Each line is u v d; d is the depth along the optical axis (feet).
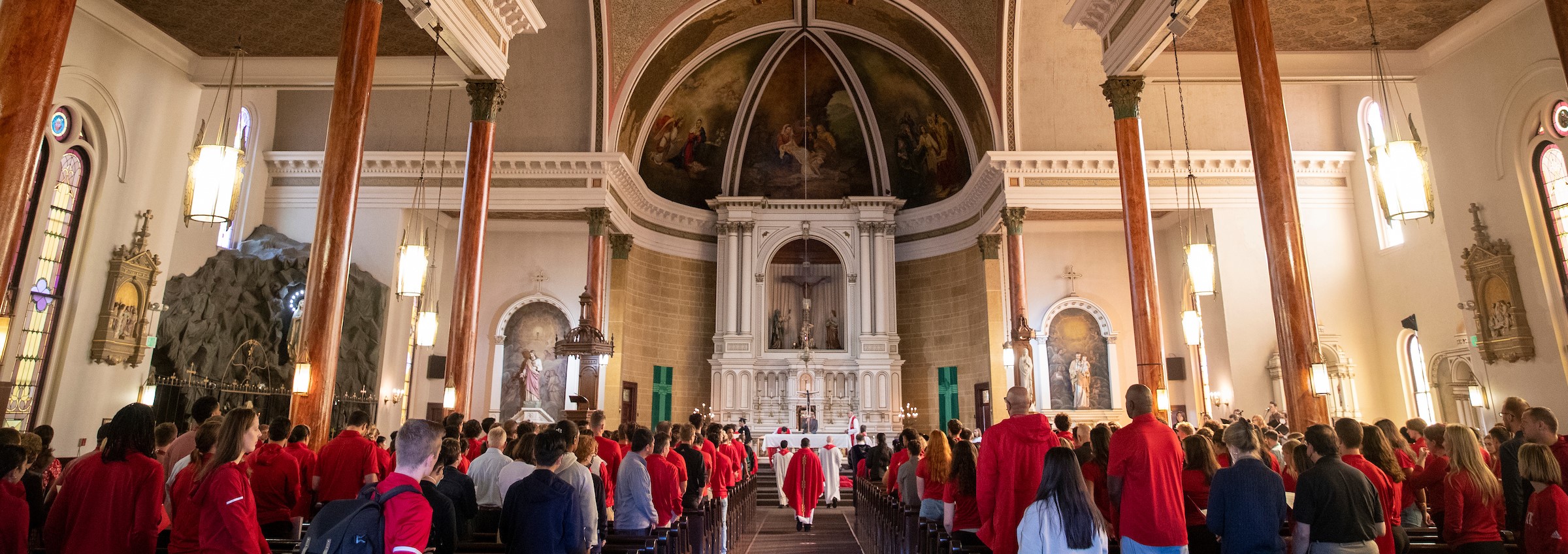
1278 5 38.75
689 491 28.84
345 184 31.09
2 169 19.60
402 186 70.49
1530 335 38.01
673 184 86.02
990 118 68.59
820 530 45.91
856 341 84.28
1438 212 58.44
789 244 89.71
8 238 19.62
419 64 43.11
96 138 36.27
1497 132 39.32
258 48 41.06
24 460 14.70
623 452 30.76
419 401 74.95
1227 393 65.98
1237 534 15.06
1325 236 67.00
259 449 20.97
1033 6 63.57
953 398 80.33
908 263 86.38
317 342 29.96
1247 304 66.03
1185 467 20.15
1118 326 77.51
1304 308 29.86
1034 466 17.83
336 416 62.34
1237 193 67.51
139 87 38.24
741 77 83.41
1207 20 39.75
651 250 82.84
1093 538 13.38
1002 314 73.00
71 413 35.58
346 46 32.12
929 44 72.49
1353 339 65.00
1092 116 66.74
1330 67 43.52
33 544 18.16
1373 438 18.63
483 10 39.09
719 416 81.76
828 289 89.51
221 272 59.41
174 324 54.80
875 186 88.28
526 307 79.87
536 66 67.56
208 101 61.77
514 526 14.93
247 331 60.59
